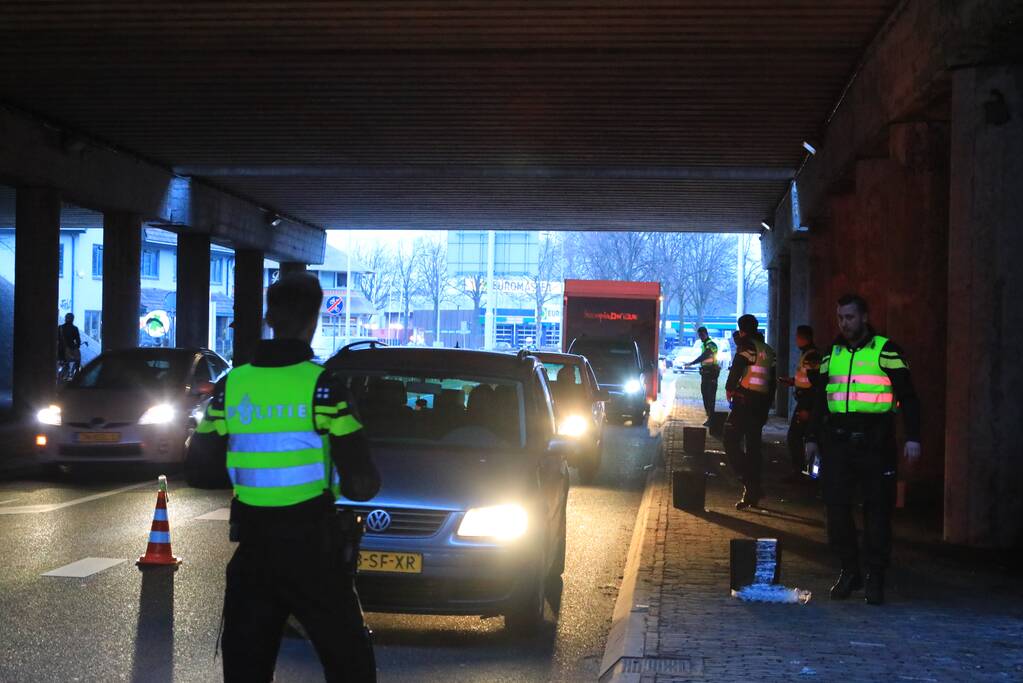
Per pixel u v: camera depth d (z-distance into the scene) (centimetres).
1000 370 1520
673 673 856
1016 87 1515
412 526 998
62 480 2183
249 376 617
